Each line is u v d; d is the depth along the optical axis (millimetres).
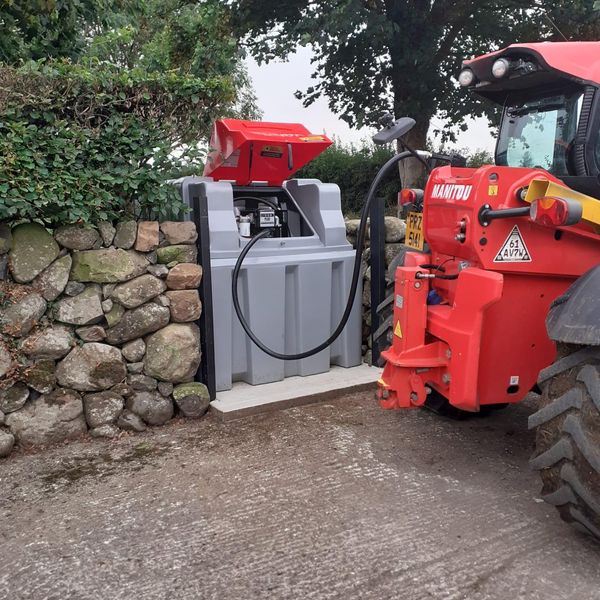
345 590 2363
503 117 3512
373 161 13039
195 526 2826
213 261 4203
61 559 2586
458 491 3119
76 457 3564
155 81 3824
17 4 5348
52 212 3609
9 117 3445
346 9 9867
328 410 4234
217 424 4008
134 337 3887
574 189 2951
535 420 2525
